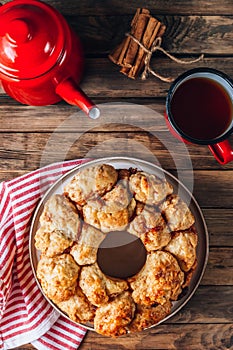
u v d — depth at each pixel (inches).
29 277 36.7
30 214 35.9
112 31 36.6
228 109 34.0
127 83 36.8
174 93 33.9
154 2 36.6
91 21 36.6
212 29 36.8
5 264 35.5
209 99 34.0
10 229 36.0
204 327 37.3
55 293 33.0
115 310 33.1
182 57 36.9
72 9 36.6
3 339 36.8
